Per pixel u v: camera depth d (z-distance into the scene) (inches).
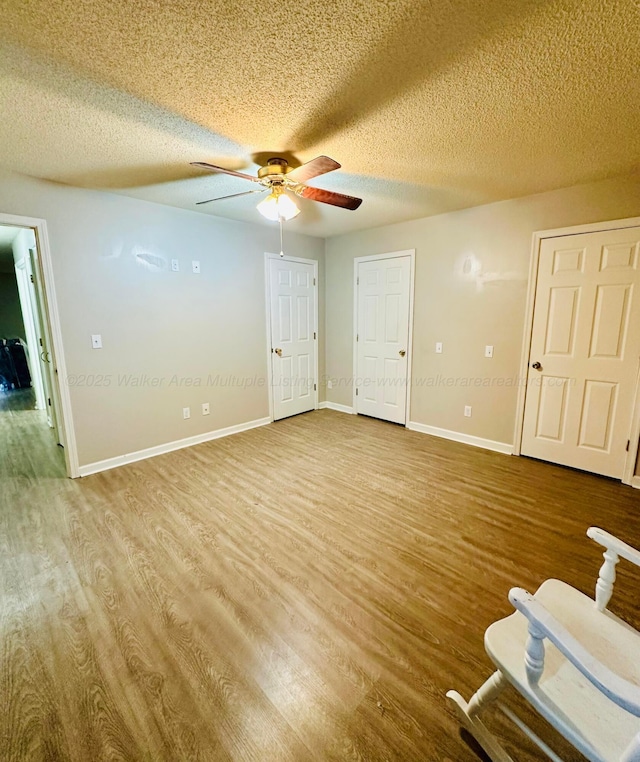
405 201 124.9
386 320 166.9
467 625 61.2
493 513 94.9
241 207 130.2
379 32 48.4
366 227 163.0
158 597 67.4
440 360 149.5
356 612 63.9
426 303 150.6
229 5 43.8
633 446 108.3
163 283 130.5
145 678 52.6
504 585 70.0
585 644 40.7
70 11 44.2
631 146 82.6
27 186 100.0
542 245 117.9
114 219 116.7
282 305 171.8
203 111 67.9
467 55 52.8
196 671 53.6
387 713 48.0
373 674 53.1
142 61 54.0
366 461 128.5
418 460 129.1
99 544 82.7
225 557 78.3
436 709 48.5
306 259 179.5
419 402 159.5
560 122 72.2
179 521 91.7
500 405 134.7
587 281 110.8
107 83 59.2
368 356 177.5
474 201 124.9
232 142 80.2
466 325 139.8
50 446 143.3
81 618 62.9
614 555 44.9
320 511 96.2
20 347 258.8
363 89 61.2
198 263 139.3
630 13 45.0
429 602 66.0
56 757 43.4
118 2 43.1
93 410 118.4
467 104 65.8
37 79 57.8
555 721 34.6
